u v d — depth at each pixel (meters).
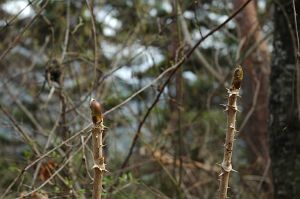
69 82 4.32
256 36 4.54
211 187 4.36
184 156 4.34
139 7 4.72
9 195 3.15
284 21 3.09
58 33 4.57
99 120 1.57
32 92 4.41
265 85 4.57
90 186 3.04
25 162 3.34
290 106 3.04
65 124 3.22
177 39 3.59
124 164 3.36
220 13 4.76
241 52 4.44
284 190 3.07
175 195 3.84
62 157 2.97
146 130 4.21
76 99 3.96
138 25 4.40
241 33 4.61
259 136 4.61
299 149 3.03
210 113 4.61
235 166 4.54
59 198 2.91
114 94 3.98
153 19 4.71
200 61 4.87
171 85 3.87
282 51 3.10
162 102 4.39
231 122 1.66
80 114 3.23
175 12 3.48
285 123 3.05
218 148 4.68
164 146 3.91
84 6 4.43
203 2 4.71
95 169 1.59
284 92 3.07
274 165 3.12
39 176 3.07
